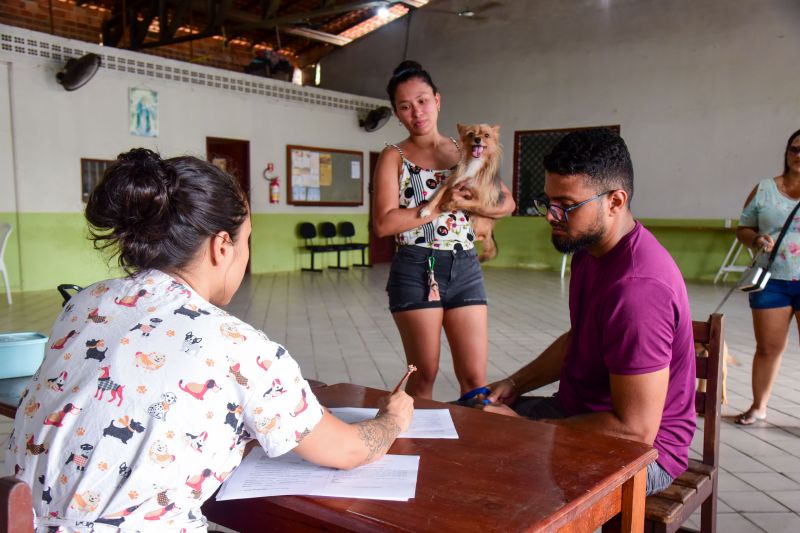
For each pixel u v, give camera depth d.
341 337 5.84
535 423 1.55
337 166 12.09
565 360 1.94
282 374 1.08
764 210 3.51
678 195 10.40
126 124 9.27
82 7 11.39
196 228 1.10
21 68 8.27
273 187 11.05
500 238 12.30
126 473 0.98
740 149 9.81
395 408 1.41
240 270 1.22
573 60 11.22
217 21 10.42
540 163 11.77
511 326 6.49
